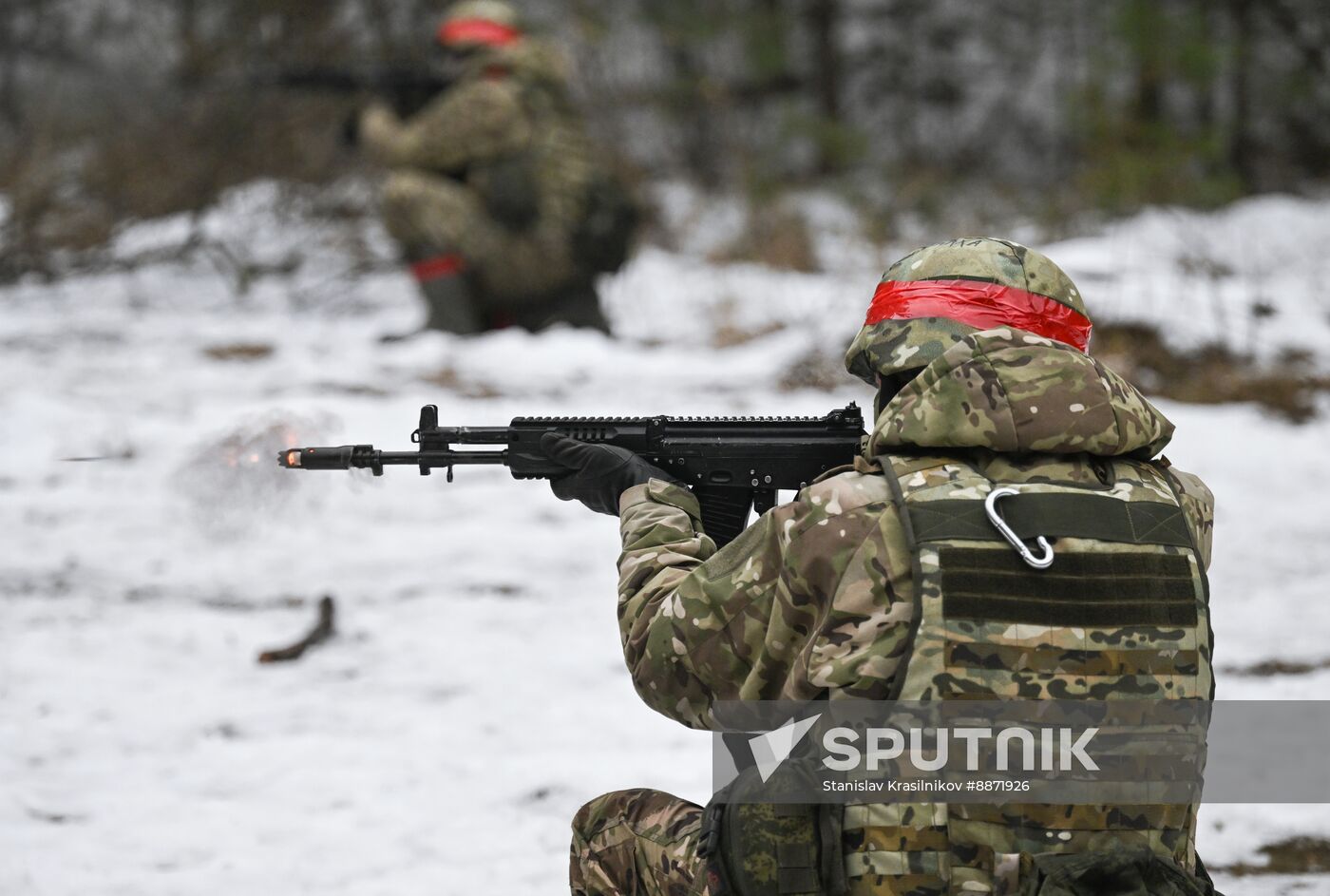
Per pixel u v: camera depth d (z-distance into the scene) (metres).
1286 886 4.41
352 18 18.30
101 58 19.41
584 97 20.69
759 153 20.75
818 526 2.70
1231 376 11.37
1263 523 8.46
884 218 17.31
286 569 7.37
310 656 6.22
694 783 5.02
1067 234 16.17
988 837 2.59
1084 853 2.58
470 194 13.09
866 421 10.15
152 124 17.30
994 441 2.68
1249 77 19.80
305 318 14.49
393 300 15.36
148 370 11.45
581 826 3.32
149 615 6.68
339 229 16.59
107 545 7.63
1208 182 16.27
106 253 15.84
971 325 2.85
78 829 4.63
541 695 5.82
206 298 15.20
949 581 2.61
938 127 23.45
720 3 21.50
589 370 11.99
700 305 14.77
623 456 3.28
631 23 21.98
